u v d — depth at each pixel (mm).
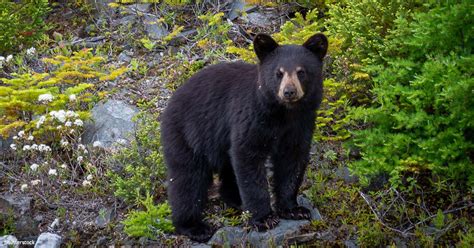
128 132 12281
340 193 10875
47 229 11062
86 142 12680
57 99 12797
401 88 10812
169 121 10547
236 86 10109
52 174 11219
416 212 10523
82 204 11375
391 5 11914
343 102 11570
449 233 10047
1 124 12602
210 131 10281
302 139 9969
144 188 11242
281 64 9531
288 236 9883
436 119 10484
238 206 11031
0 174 12125
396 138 10664
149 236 10352
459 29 10641
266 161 10258
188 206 10336
